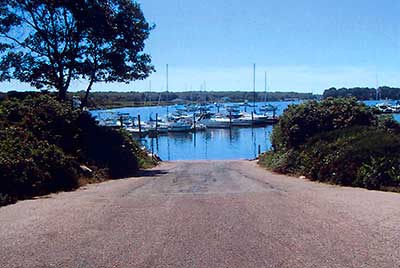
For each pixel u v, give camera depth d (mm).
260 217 9266
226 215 9547
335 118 23266
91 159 22094
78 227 8562
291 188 14641
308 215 9328
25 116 20844
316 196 12094
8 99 22938
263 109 121875
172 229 8352
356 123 22625
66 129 22109
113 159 24797
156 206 10867
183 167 30609
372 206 10234
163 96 155000
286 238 7547
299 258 6488
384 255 6508
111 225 8734
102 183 18562
